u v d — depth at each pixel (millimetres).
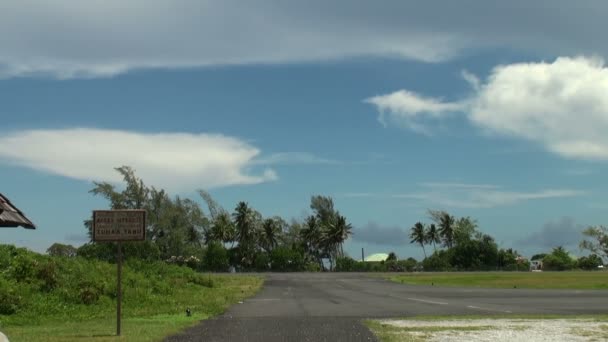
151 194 77312
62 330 16031
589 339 14203
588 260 116312
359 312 22500
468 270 108188
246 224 126750
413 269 110562
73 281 24422
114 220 14633
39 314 19906
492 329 16234
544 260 116812
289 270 113062
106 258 41062
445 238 142500
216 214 129000
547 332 15539
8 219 9227
